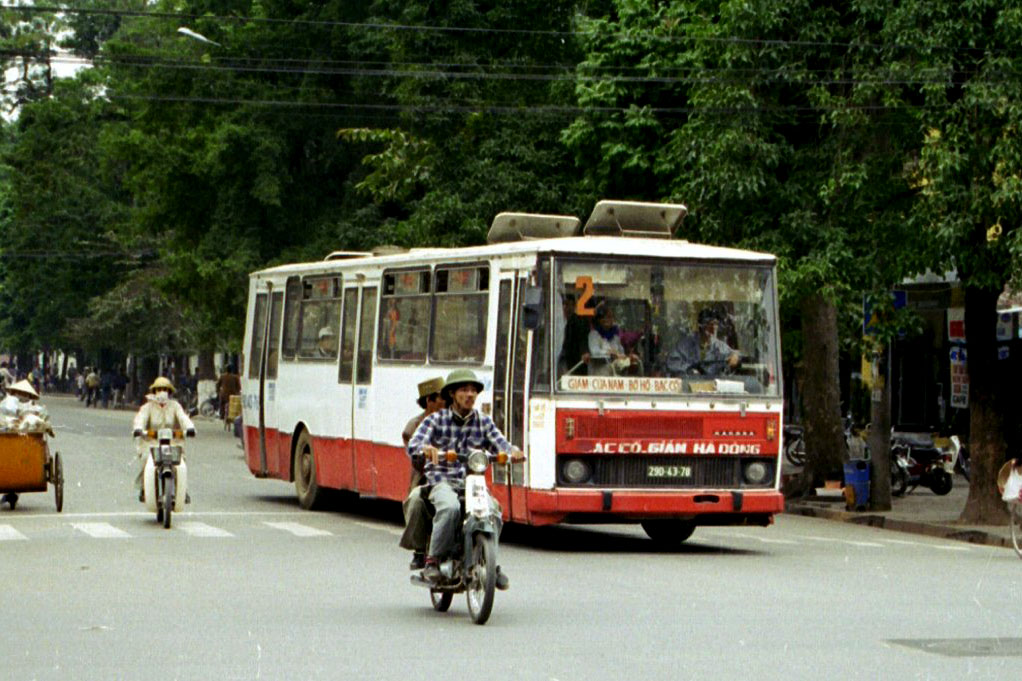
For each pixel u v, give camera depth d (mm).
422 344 24266
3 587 17031
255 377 31453
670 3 34344
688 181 31438
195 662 12297
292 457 29344
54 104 90000
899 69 26797
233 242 55875
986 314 28109
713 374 21641
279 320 30422
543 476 20891
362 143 53281
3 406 26531
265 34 55406
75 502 28938
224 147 54125
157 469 24625
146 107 57281
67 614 14984
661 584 17719
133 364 99688
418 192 46375
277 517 26703
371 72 44031
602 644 13266
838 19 29109
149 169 56719
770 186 29750
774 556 21578
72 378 135500
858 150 29188
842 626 14406
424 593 16734
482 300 22609
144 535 23125
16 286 95000
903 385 44969
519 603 15969
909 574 19297
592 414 20953
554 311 21109
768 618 14906
